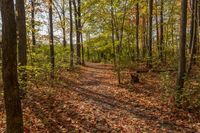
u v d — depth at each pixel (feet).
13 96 21.33
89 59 172.96
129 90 51.31
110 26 68.28
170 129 31.71
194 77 50.42
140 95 47.14
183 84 41.68
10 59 21.06
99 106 41.19
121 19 66.23
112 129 31.42
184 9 40.47
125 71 74.13
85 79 69.05
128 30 92.53
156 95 46.24
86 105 41.50
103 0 59.88
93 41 92.73
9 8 20.90
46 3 66.49
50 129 30.76
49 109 38.09
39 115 35.17
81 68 95.81
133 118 35.50
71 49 90.89
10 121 21.47
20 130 21.79
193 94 40.68
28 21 57.11
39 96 44.91
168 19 97.81
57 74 67.56
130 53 99.14
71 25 92.99
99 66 106.73
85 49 168.86
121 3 58.18
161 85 52.06
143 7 84.02
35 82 51.31
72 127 31.68
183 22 40.81
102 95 48.70
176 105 39.50
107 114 37.11
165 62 80.12
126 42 100.73
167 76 52.42
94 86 58.03
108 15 63.67
